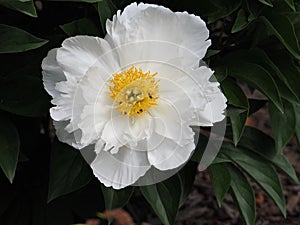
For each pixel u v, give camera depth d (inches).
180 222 34.4
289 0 20.6
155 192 21.0
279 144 22.4
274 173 23.3
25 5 17.5
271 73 22.5
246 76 21.7
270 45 23.4
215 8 21.1
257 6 21.9
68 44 17.7
